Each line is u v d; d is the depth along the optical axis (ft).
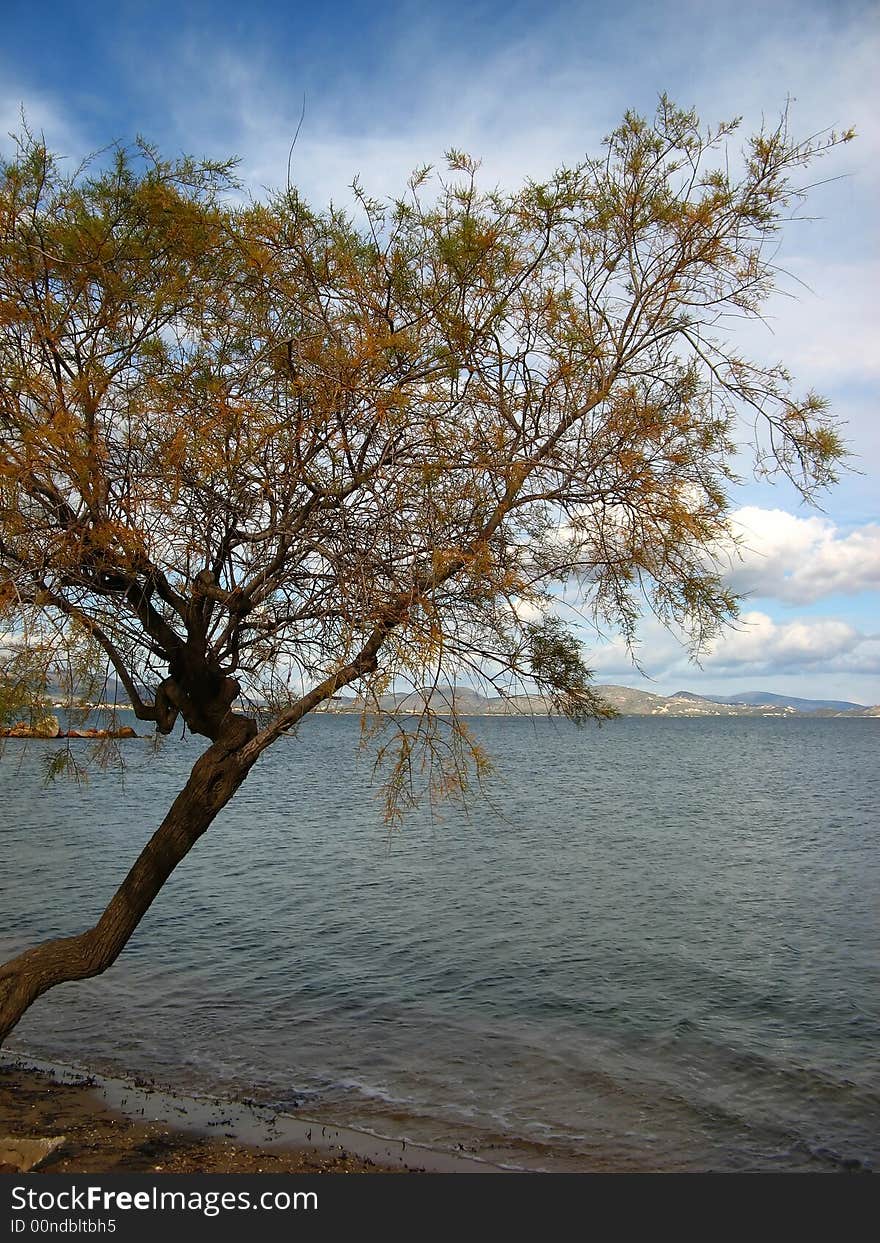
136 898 20.25
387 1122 30.07
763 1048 37.42
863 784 182.50
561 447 19.01
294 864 77.05
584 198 19.11
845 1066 35.63
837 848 92.84
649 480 17.51
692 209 18.57
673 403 18.95
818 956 51.37
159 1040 37.14
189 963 47.93
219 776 20.63
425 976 46.39
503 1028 39.29
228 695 20.84
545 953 50.93
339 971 46.91
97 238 18.06
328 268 19.01
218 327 19.69
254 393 18.99
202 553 19.04
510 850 86.58
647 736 528.22
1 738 18.90
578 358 18.35
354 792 146.20
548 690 19.22
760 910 62.69
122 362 18.62
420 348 18.33
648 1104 32.04
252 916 58.13
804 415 18.62
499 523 18.01
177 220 18.72
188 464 17.90
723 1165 27.63
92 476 16.63
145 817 106.11
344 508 18.33
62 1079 32.81
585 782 175.73
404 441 18.44
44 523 16.87
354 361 17.17
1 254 17.60
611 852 86.84
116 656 18.98
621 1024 40.04
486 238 18.21
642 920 59.16
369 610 17.10
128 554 16.93
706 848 91.40
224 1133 28.58
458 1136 29.14
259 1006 41.50
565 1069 34.96
